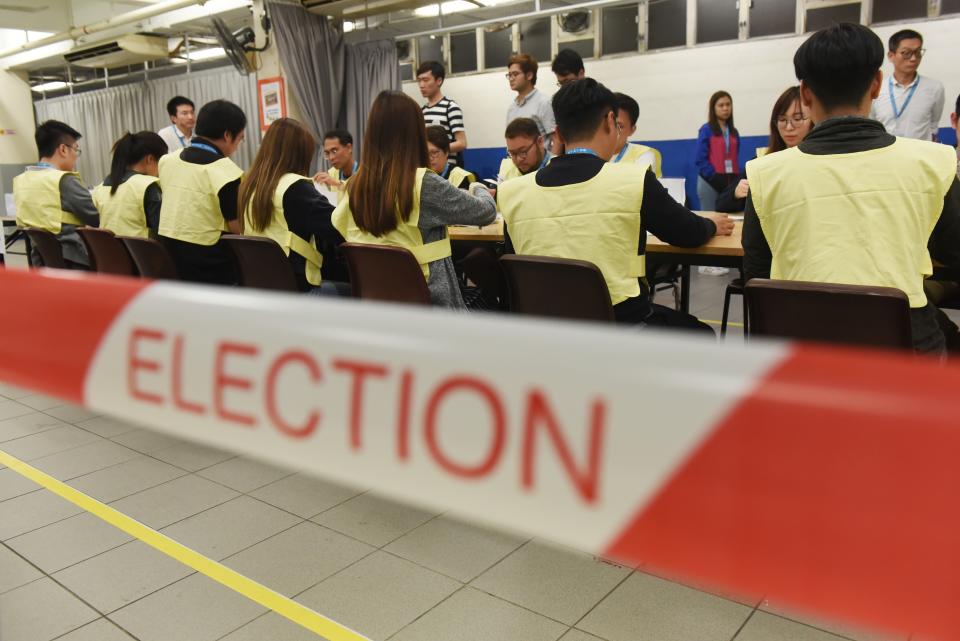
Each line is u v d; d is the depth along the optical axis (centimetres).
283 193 254
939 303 229
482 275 281
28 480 251
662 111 648
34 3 857
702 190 573
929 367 30
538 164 347
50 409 326
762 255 173
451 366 39
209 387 51
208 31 884
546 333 38
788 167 161
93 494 239
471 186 303
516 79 477
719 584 33
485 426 38
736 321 459
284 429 47
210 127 299
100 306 58
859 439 29
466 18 738
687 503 32
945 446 27
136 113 1052
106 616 175
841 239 154
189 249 297
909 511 28
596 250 190
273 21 660
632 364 34
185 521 220
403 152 221
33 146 1107
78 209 363
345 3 658
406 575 189
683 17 623
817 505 30
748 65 596
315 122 695
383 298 221
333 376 44
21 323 63
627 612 171
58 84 1187
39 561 200
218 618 173
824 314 144
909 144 153
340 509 226
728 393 31
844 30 153
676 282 403
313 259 266
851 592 30
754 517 31
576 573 188
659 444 33
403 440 41
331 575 190
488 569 191
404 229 226
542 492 36
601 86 194
